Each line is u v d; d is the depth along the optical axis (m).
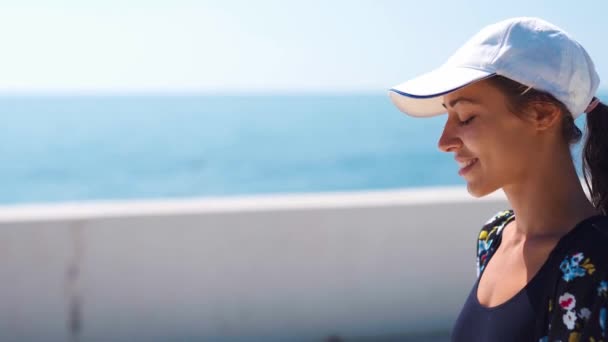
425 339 4.61
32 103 99.94
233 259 4.48
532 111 1.24
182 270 4.43
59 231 4.32
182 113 72.00
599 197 1.39
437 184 28.45
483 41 1.27
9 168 33.81
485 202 4.73
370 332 4.62
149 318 4.40
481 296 1.36
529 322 1.20
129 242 4.38
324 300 4.57
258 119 61.00
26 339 4.30
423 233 4.67
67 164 34.94
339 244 4.58
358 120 57.69
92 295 4.36
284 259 4.52
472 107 1.28
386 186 28.55
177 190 28.59
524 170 1.29
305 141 42.78
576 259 1.16
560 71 1.22
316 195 4.82
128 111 76.62
